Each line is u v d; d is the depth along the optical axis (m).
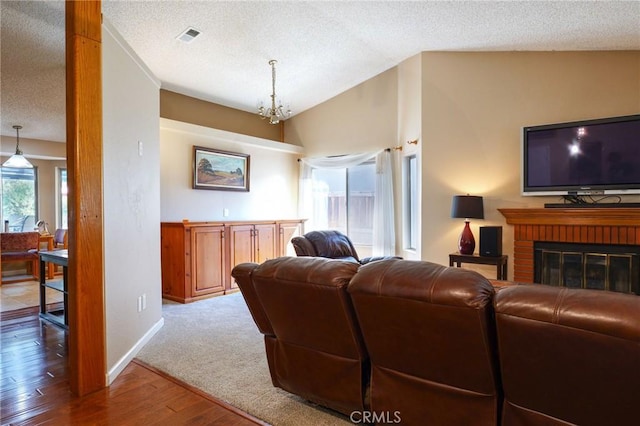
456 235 4.53
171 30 3.78
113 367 2.53
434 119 4.62
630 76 3.88
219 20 3.72
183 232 4.50
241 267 2.11
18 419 1.99
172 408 2.11
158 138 3.58
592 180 3.81
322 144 6.39
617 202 3.81
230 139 5.55
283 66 4.91
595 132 3.80
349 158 5.95
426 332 1.47
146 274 3.23
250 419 1.99
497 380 1.45
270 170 6.27
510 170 4.32
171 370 2.63
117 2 3.22
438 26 3.86
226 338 3.29
